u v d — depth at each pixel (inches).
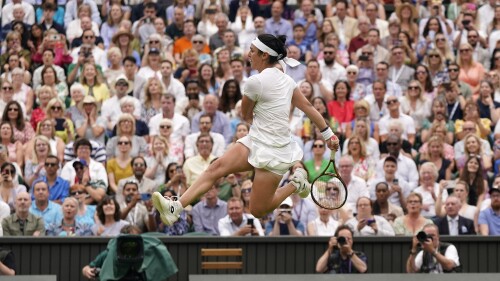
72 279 1249.4
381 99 1616.6
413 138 1582.2
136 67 1691.7
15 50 1722.4
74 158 1446.9
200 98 1628.9
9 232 1305.4
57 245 1249.4
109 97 1631.4
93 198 1382.9
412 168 1470.2
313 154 1491.1
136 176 1423.5
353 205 1407.5
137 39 1760.6
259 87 873.5
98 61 1723.7
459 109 1614.2
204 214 1346.0
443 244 1269.7
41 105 1589.6
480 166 1424.7
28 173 1448.1
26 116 1604.3
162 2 1887.3
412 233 1332.4
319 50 1776.6
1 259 1232.8
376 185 1375.5
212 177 880.3
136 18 1834.4
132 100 1581.0
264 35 888.9
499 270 1282.0
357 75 1683.1
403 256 1273.4
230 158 880.3
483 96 1635.1
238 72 1656.0
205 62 1681.8
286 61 891.4
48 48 1704.0
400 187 1412.4
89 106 1556.3
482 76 1733.5
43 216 1331.2
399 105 1603.1
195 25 1836.9
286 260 1263.5
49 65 1649.9
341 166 1414.9
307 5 1830.7
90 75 1621.6
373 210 1374.3
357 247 1270.9
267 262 1261.1
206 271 1252.5
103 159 1462.8
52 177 1407.5
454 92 1616.6
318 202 916.0
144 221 1331.2
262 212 895.7
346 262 1246.3
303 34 1792.6
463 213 1380.4
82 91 1563.7
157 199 864.3
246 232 1294.3
